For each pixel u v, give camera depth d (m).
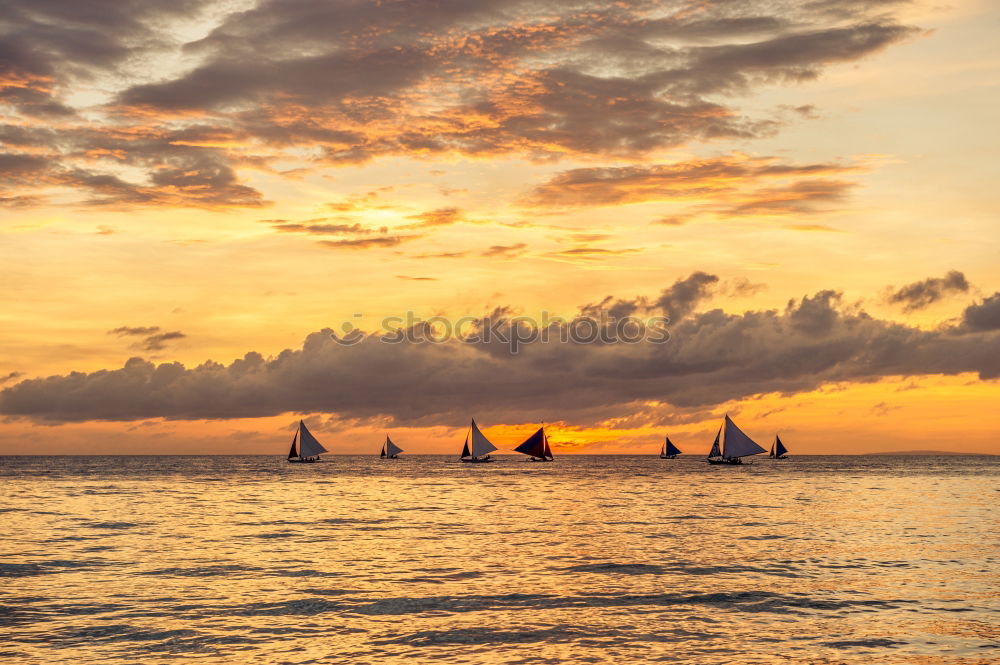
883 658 21.84
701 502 79.88
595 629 24.97
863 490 102.69
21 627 25.02
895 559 38.69
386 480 133.50
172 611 27.19
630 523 57.38
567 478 141.38
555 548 42.94
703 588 31.27
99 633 24.33
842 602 28.66
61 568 36.06
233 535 49.56
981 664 21.33
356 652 22.47
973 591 30.56
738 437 176.62
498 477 147.38
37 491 99.44
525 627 25.20
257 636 24.06
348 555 40.25
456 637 24.02
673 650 22.69
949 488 108.38
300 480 134.75
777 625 25.42
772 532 50.91
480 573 34.72
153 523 57.44
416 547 43.53
